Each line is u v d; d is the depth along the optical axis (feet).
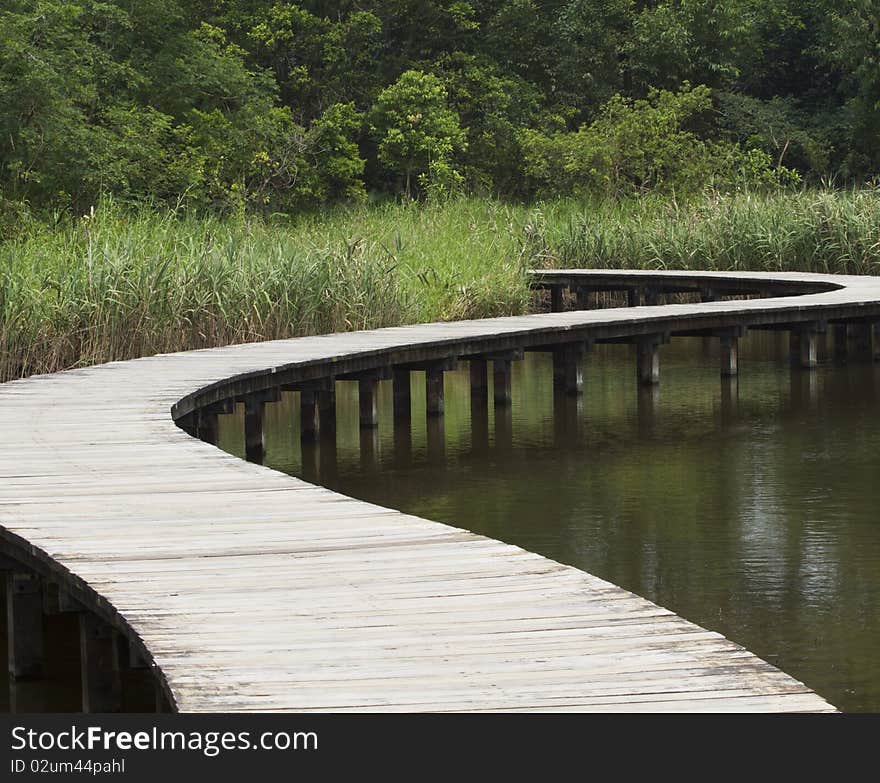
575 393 57.21
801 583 29.58
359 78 128.36
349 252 58.65
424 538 20.39
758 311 58.75
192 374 41.04
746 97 138.00
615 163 116.37
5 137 77.05
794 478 40.78
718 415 52.90
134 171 83.35
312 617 16.33
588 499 38.63
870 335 68.08
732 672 14.08
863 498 37.86
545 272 80.38
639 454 45.32
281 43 123.75
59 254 53.83
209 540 20.33
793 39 147.74
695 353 75.00
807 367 64.13
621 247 86.63
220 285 53.36
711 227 84.53
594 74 138.92
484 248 75.31
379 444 48.08
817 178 136.98
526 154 121.49
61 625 28.45
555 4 143.74
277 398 43.83
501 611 16.46
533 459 44.88
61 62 83.10
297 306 55.36
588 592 17.28
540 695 13.55
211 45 107.65
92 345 48.24
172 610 16.65
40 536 20.63
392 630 15.76
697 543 33.30
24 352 46.57
